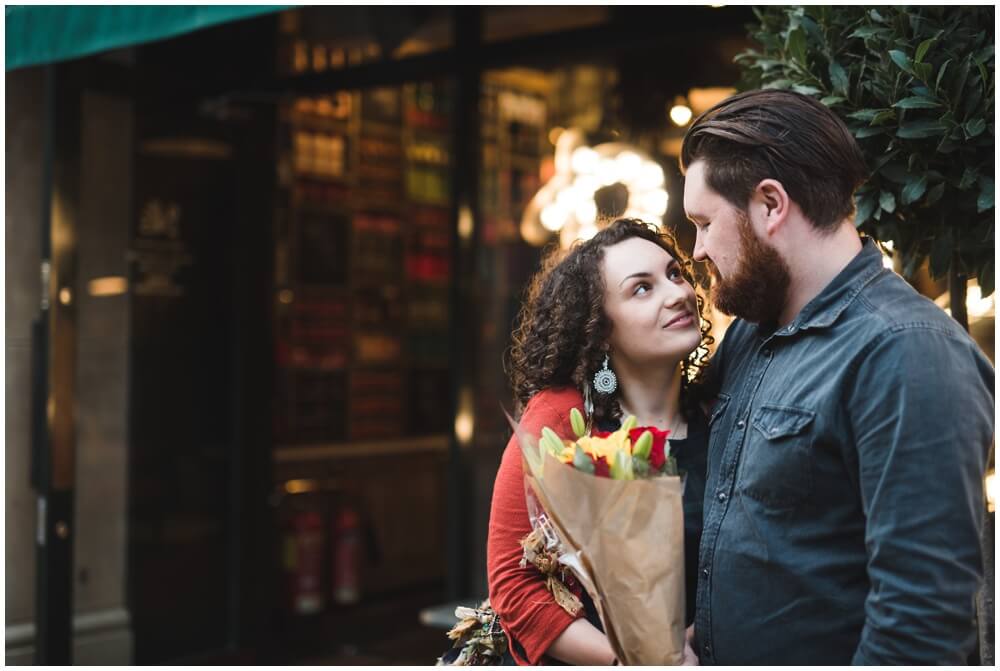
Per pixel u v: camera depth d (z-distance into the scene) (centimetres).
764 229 152
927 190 181
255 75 464
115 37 325
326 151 562
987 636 181
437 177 612
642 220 181
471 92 423
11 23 348
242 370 466
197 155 455
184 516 452
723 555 153
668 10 372
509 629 166
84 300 425
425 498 596
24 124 427
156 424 445
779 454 147
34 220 429
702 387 180
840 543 144
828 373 145
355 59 448
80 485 424
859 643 141
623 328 173
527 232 415
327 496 545
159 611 443
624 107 390
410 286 600
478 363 431
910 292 148
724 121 155
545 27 401
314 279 556
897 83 177
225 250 464
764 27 205
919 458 134
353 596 548
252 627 467
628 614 147
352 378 570
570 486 147
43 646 385
